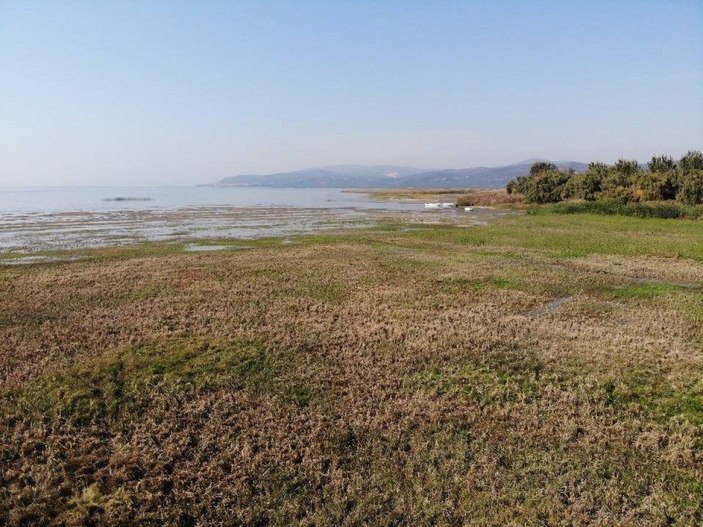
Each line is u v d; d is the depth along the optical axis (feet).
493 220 167.43
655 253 92.38
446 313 53.52
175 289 64.44
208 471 25.34
